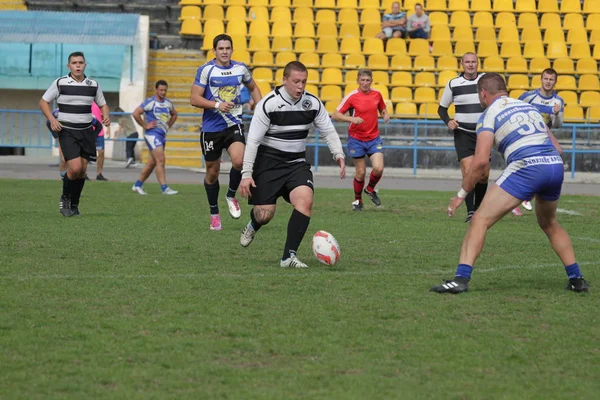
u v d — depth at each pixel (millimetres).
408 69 55250
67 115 24609
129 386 9195
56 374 9555
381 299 13609
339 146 16672
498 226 24938
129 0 60625
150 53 56531
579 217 27719
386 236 21812
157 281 14812
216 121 21844
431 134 50656
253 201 16938
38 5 59406
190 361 10109
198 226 23141
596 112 52781
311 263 17203
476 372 9875
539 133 13977
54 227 22172
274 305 13047
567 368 10109
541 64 56469
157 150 33281
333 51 56625
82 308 12633
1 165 47500
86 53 55094
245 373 9688
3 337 10984
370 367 10000
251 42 56812
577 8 61406
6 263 16391
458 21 59719
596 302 13672
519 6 61344
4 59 55031
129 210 27188
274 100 16266
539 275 16188
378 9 60438
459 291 14117
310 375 9656
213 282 14805
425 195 35688
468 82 25609
